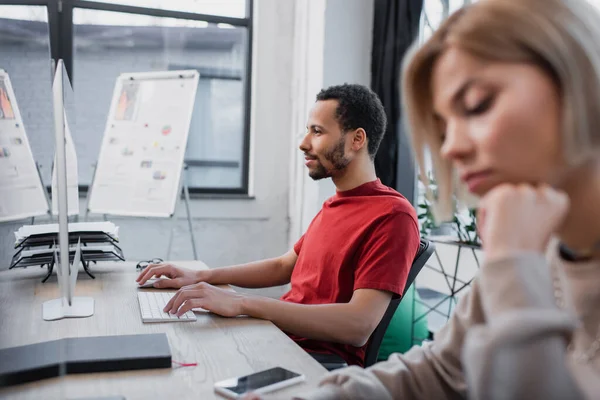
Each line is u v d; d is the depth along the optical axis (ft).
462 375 2.56
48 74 3.85
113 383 2.85
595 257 1.91
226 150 11.97
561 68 1.59
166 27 11.44
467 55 1.72
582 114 1.58
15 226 4.32
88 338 3.42
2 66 3.47
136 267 6.22
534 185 1.75
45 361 2.96
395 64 9.47
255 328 3.90
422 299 9.32
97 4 10.92
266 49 11.71
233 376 2.97
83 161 11.06
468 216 7.82
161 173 10.11
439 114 1.94
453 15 1.89
